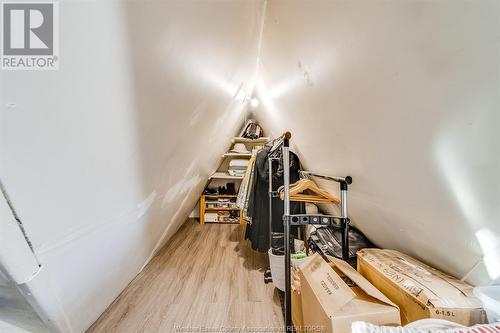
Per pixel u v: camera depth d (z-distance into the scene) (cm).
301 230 186
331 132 103
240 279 185
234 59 109
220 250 246
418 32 44
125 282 150
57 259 56
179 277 188
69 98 39
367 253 102
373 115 70
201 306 150
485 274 67
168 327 132
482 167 48
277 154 167
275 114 196
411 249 100
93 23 36
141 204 94
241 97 198
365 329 52
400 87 55
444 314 59
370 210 112
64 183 47
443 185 61
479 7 34
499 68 36
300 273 99
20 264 45
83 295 86
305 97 108
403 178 74
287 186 111
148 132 70
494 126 42
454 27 38
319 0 61
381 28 50
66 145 43
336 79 76
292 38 87
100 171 57
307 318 85
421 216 78
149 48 50
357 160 96
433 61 45
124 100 52
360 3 51
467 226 62
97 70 41
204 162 204
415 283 71
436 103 49
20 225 41
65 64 35
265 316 141
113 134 55
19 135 34
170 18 51
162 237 200
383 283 82
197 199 342
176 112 82
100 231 71
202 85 91
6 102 30
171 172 113
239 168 336
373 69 59
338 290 72
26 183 39
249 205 198
